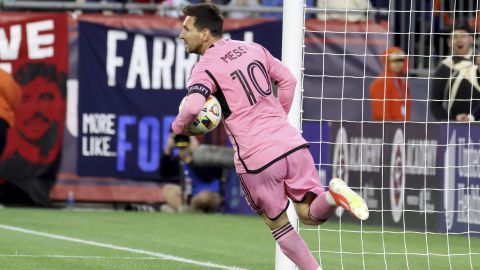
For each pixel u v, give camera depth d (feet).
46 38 147.54
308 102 143.23
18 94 147.23
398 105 139.54
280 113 67.92
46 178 148.66
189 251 103.14
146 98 148.15
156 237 115.75
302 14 79.15
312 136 134.31
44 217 136.26
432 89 131.54
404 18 146.30
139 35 147.74
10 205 149.18
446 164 119.55
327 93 143.74
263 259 97.86
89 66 148.05
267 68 68.90
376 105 139.95
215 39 68.95
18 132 147.54
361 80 143.74
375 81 139.85
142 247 105.70
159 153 148.36
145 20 147.95
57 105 147.95
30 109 147.64
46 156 148.15
